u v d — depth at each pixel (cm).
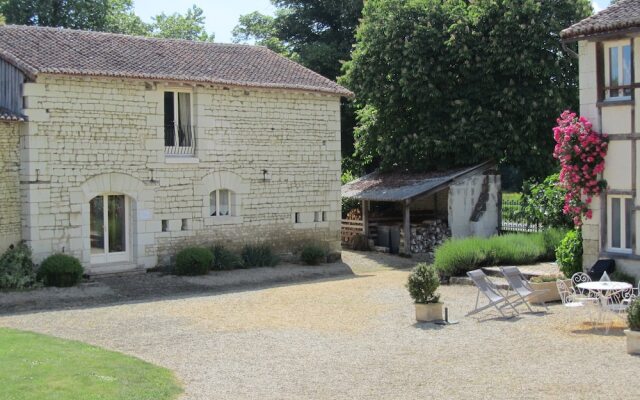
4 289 1628
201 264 1908
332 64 3297
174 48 2155
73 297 1612
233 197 2069
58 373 902
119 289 1719
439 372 934
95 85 1808
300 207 2191
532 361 972
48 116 1736
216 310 1459
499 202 2492
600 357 976
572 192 1489
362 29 2689
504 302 1362
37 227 1727
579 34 1455
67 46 1908
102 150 1825
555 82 2530
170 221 1953
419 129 2581
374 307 1447
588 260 1489
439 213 2811
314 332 1221
